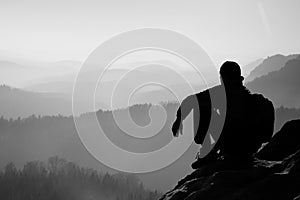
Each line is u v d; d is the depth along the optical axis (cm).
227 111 436
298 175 367
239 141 444
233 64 441
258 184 376
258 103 438
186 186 455
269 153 620
